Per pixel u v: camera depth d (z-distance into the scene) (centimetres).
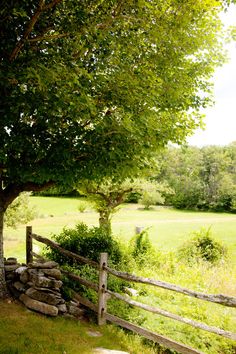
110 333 653
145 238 1418
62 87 583
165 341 588
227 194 6500
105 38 691
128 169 749
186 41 802
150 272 1170
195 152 7075
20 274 777
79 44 679
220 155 7056
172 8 771
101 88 680
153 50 795
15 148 635
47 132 684
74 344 572
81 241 1057
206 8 784
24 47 636
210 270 1323
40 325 620
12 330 586
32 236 1060
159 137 785
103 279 700
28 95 595
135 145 730
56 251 1032
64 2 652
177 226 3684
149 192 1762
